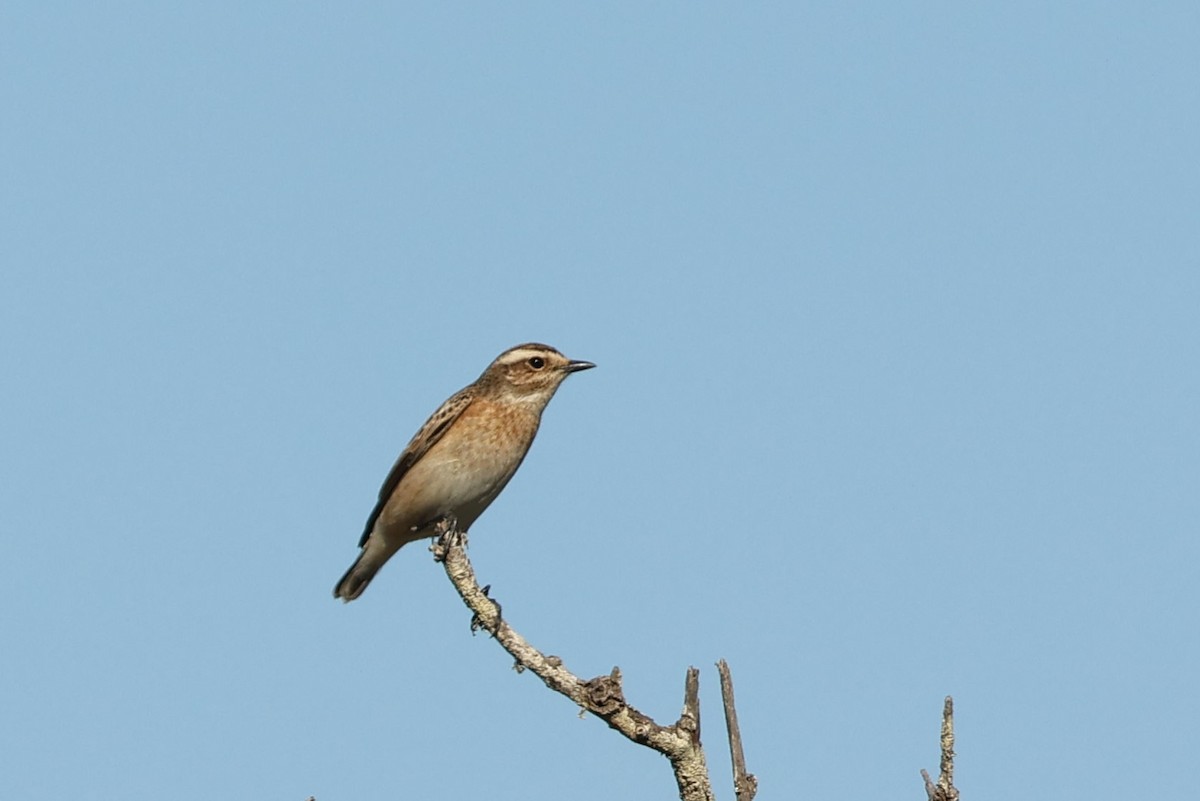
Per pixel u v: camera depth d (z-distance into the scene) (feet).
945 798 24.93
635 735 28.94
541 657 30.07
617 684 29.37
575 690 29.63
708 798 29.25
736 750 28.27
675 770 29.32
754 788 28.07
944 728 25.04
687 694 29.48
